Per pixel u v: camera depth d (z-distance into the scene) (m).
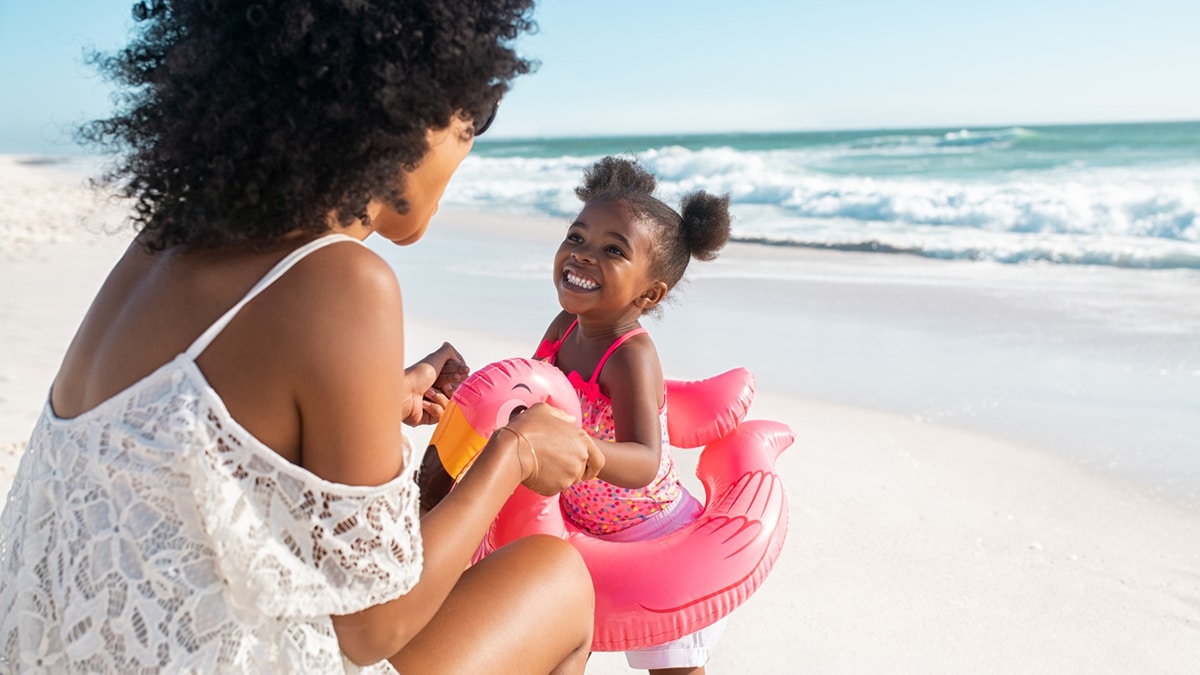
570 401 2.33
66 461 1.43
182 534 1.37
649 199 2.78
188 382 1.36
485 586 1.82
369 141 1.45
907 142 34.97
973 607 3.36
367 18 1.42
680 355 6.59
